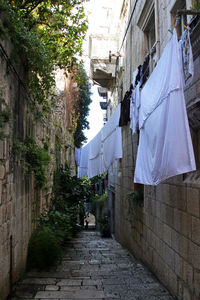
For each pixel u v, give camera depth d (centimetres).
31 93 567
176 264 425
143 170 466
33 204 614
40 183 646
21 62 479
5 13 374
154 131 400
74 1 614
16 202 442
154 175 384
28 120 564
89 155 1184
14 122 436
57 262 567
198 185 354
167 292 445
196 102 356
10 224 401
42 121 731
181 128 316
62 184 1093
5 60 383
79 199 1124
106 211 1527
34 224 623
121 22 1180
